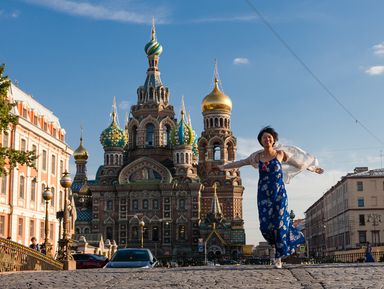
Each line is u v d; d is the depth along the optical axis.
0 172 37.41
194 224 128.50
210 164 139.88
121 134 137.25
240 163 13.95
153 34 150.25
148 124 142.00
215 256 122.50
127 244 128.62
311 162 13.70
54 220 72.00
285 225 13.34
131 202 130.62
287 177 13.78
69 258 36.81
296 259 61.78
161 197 129.88
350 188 116.38
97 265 45.50
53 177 72.69
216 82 145.38
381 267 14.06
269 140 13.50
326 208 150.50
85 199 142.75
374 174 117.38
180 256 121.44
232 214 135.12
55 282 12.35
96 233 129.38
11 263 29.92
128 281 12.19
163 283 11.59
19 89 67.00
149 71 147.25
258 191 13.56
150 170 132.25
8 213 59.03
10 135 59.41
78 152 154.38
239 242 127.31
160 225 128.62
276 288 10.49
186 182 130.12
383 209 114.56
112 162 135.12
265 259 92.62
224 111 142.50
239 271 13.52
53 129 74.19
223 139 140.50
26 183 63.28
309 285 10.80
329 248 143.62
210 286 10.92
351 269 13.57
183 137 132.88
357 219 115.12
